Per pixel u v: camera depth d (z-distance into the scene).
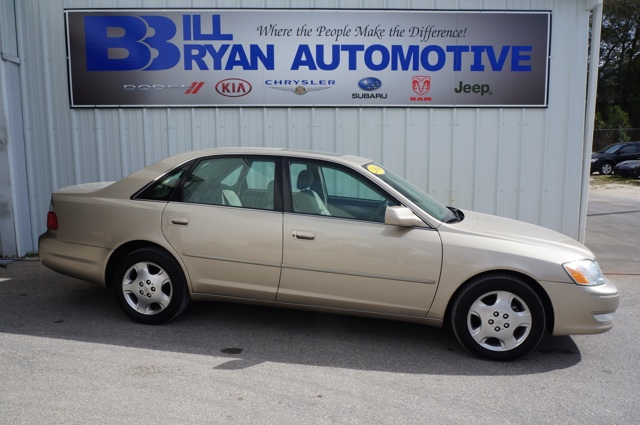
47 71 7.72
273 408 3.50
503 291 4.29
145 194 4.92
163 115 7.86
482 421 3.40
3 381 3.79
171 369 4.05
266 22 7.70
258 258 4.61
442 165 7.99
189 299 4.91
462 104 7.87
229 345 4.57
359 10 7.69
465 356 4.46
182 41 7.72
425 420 3.40
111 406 3.46
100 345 4.48
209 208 4.75
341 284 4.51
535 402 3.69
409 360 4.36
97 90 7.77
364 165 4.89
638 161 24.06
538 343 4.34
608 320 4.32
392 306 4.48
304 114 7.88
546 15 7.73
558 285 4.23
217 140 7.91
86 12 7.63
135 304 4.96
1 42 7.05
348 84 7.82
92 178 7.91
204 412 3.42
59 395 3.60
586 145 7.87
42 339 4.60
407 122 7.90
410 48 7.77
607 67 41.41
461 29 7.75
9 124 7.27
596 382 4.03
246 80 7.80
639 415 3.53
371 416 3.43
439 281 4.36
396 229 4.45
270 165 4.80
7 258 7.38
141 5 7.66
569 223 8.06
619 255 8.48
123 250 4.99
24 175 7.62
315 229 4.52
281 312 5.45
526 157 7.98
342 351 4.51
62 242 5.08
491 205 8.05
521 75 7.84
